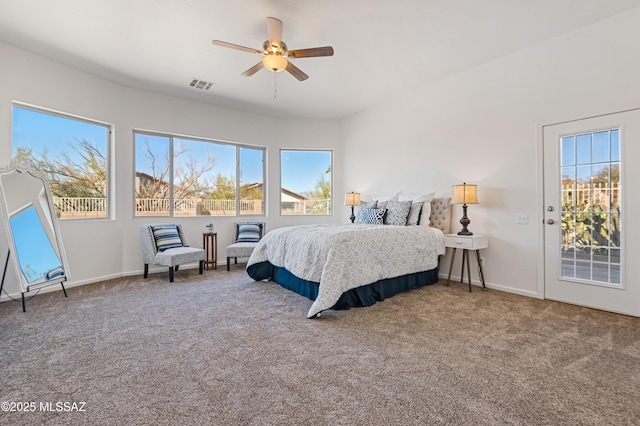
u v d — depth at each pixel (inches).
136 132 185.0
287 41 128.8
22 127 138.4
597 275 118.1
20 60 133.0
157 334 94.3
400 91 186.7
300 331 96.8
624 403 60.7
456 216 163.9
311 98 198.2
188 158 205.8
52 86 143.6
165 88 180.2
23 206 127.2
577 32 121.3
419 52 138.9
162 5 104.8
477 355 80.7
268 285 154.8
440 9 107.7
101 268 165.6
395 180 198.2
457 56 142.9
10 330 97.2
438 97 171.8
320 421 55.7
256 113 229.3
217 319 107.3
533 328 98.8
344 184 240.5
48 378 69.7
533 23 116.8
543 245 131.6
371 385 67.2
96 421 55.7
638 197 108.6
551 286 129.7
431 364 76.1
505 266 143.8
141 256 183.8
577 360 77.9
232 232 222.2
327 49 110.5
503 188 144.4
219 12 109.0
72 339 90.6
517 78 138.9
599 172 117.3
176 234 181.3
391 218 163.9
